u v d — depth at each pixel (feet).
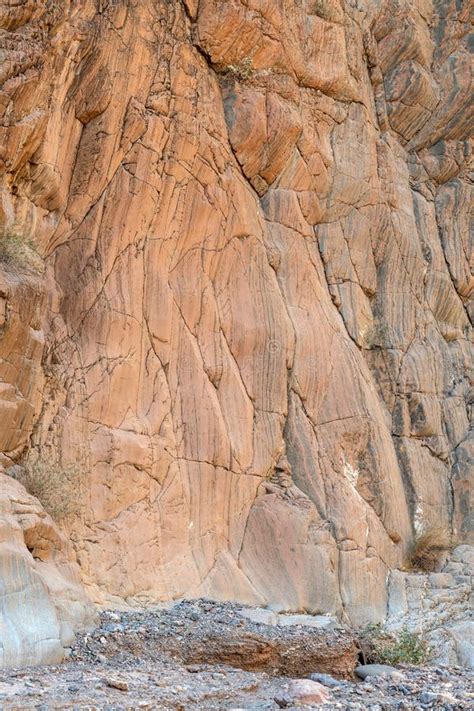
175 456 35.04
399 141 52.19
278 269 41.88
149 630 29.17
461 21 53.36
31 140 31.01
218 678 25.59
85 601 28.19
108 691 22.13
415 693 25.68
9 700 20.34
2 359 28.68
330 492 39.65
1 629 23.81
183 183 37.50
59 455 30.81
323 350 42.01
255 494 37.63
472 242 53.52
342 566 38.29
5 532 25.14
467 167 53.83
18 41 30.73
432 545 43.96
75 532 30.35
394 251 48.57
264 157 41.37
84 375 32.73
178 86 37.40
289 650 31.17
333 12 45.29
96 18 33.63
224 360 37.91
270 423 38.99
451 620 39.52
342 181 45.85
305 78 43.80
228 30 39.04
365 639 35.32
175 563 33.47
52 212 33.42
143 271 35.86
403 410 46.34
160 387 35.27
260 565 36.11
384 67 50.83
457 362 50.98
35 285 30.01
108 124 34.53
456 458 48.14
